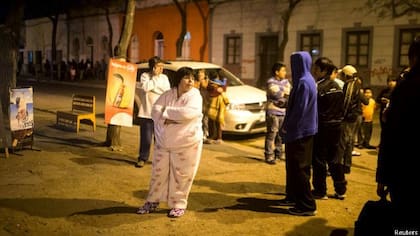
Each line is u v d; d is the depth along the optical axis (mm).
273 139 8406
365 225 3527
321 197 6422
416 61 3467
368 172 8367
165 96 5434
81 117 10836
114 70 8383
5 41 11211
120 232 5008
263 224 5383
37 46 46188
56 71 37500
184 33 24734
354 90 7234
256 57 25328
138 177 7113
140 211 5555
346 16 21312
